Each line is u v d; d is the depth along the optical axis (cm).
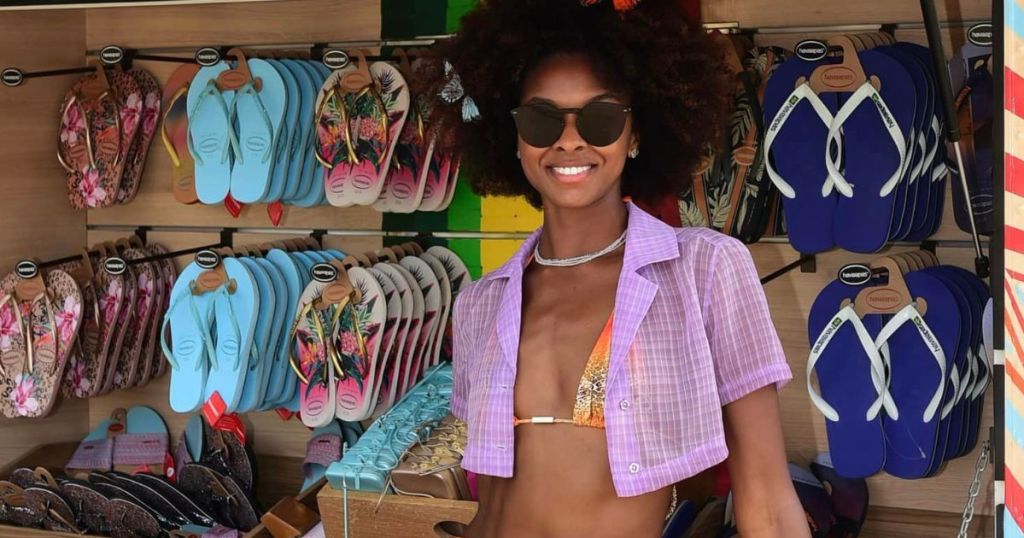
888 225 290
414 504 267
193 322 337
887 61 293
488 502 177
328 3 368
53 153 386
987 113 289
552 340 167
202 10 380
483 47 188
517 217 355
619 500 160
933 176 302
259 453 390
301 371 338
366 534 271
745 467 163
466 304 188
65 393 366
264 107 342
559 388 165
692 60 181
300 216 379
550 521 163
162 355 384
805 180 301
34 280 362
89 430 406
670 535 276
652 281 164
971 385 301
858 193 294
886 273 295
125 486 347
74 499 341
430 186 344
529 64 176
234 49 353
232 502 349
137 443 385
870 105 297
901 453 291
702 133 187
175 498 346
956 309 288
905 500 330
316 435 360
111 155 375
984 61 290
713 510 296
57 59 384
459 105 199
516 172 201
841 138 299
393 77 340
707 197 312
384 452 279
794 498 163
